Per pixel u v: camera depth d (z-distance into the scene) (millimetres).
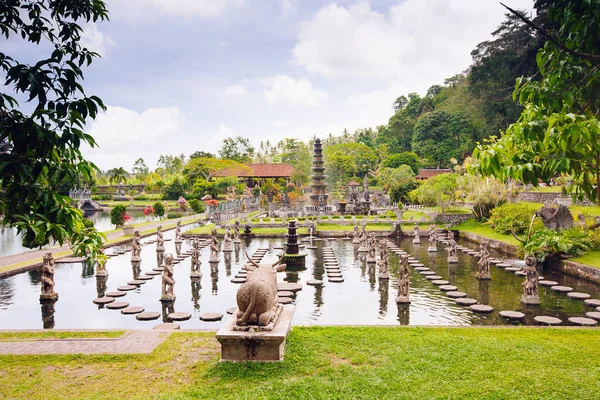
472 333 10859
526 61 45438
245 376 7777
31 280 21906
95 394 7273
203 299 18609
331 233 40781
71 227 5609
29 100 5164
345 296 18734
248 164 90562
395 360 8555
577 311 16016
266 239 39156
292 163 101062
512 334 10781
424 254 30297
